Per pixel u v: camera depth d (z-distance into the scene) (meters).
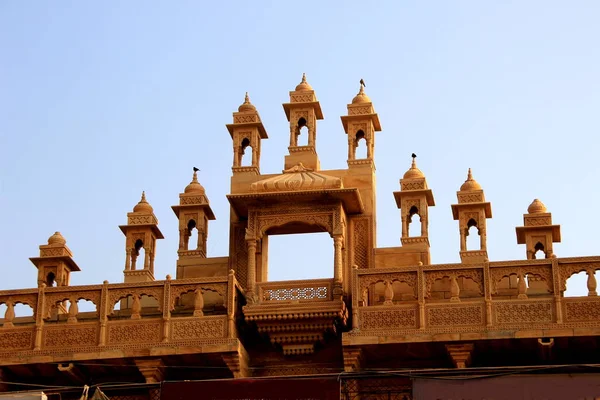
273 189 32.28
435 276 30.17
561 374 25.91
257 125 34.97
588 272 29.52
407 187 34.12
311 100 35.00
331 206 32.22
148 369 30.38
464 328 29.44
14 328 31.14
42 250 35.34
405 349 29.94
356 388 29.81
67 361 30.58
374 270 30.47
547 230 34.16
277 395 26.77
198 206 35.06
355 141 34.53
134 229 35.34
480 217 34.16
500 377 26.06
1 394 27.19
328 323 30.91
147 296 33.25
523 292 29.64
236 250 33.59
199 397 27.00
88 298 31.23
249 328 31.56
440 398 26.08
